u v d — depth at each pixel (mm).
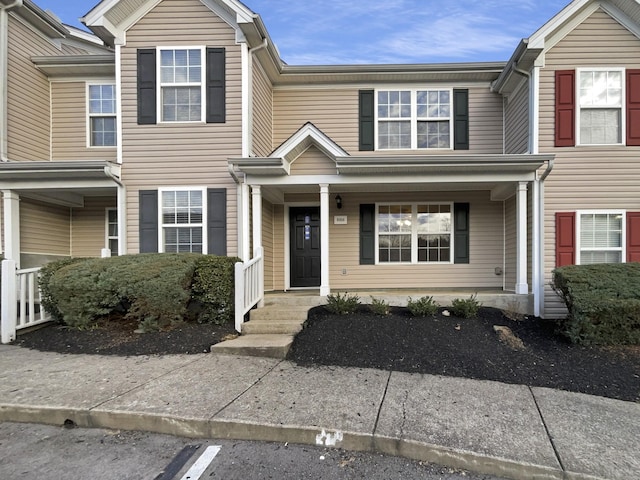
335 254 9852
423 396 4215
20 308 6582
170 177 8422
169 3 8414
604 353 5531
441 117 9789
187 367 5012
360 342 5762
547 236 7988
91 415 3715
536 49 7750
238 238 8242
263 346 5473
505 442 3273
